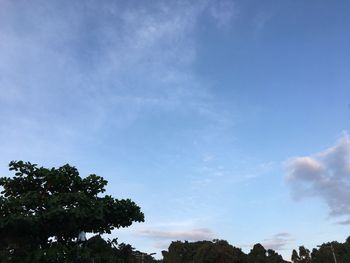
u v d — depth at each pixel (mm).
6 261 14219
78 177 15680
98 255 15125
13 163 15500
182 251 128500
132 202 16062
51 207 14016
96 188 15867
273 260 135000
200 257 108188
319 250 130500
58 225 14602
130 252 16719
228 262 106375
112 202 15750
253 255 135625
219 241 115875
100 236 15875
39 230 14383
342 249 125875
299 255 149875
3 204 13836
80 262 14703
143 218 16172
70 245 15336
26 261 14031
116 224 16000
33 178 15414
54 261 14398
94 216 14516
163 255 132500
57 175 15273
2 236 14023
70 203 14547
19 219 13289
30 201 14281
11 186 15383
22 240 14445
